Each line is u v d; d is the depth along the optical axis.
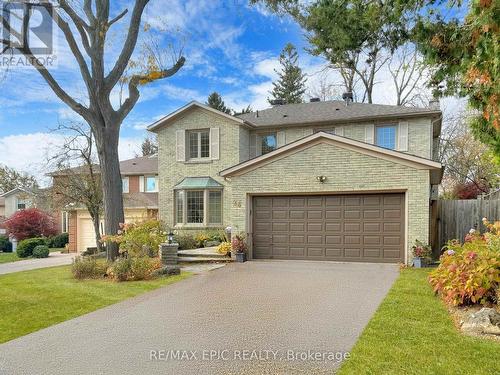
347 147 11.75
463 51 6.26
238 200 12.90
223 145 18.47
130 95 12.05
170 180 19.28
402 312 6.10
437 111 15.95
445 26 6.82
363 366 4.16
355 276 9.29
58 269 12.30
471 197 20.50
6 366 4.49
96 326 5.91
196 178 18.83
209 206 18.45
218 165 18.50
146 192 24.50
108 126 11.72
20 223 25.06
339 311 6.29
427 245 10.82
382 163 11.40
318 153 12.08
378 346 4.70
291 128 18.36
